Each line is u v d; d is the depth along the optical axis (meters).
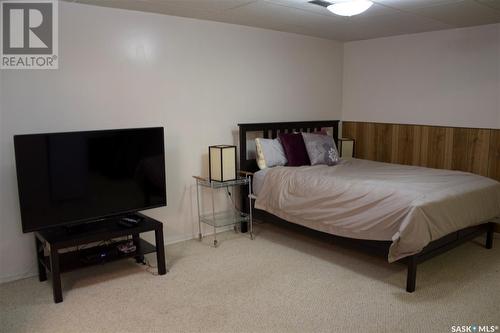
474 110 4.41
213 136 4.34
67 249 3.55
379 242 3.20
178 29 3.94
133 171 3.43
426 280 3.25
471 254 3.81
